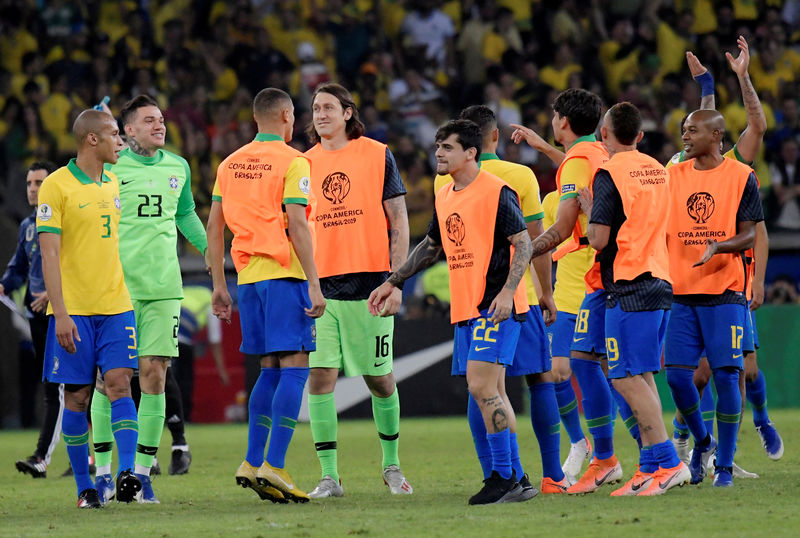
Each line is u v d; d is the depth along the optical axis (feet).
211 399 168.96
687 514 56.70
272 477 66.44
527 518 56.54
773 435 87.97
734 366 70.85
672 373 72.38
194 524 57.47
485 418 64.44
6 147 213.05
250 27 228.43
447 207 65.46
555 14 227.20
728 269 71.31
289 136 71.05
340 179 75.87
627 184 66.95
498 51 223.30
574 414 82.53
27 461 96.02
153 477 91.66
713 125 71.87
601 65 223.51
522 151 212.23
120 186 75.20
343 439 129.29
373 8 235.40
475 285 64.13
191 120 214.69
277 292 67.82
